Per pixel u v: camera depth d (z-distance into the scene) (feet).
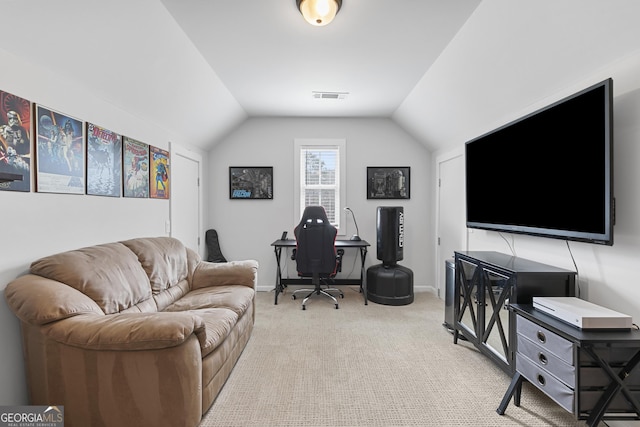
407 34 7.55
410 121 13.10
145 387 4.62
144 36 6.61
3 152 4.79
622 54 5.08
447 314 9.42
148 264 7.27
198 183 13.01
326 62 9.02
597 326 4.62
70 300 4.75
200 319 5.01
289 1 6.36
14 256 5.02
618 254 5.29
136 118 8.54
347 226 14.33
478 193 9.05
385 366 7.25
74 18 5.23
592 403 4.46
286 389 6.31
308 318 10.49
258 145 14.21
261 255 14.28
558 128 6.02
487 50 7.16
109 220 7.42
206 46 8.09
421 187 14.28
